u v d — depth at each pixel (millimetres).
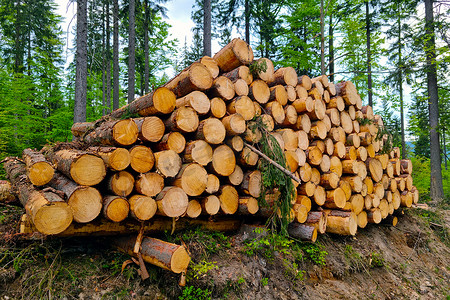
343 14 11797
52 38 16859
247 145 3824
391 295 4539
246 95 4031
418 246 6309
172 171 3148
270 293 3480
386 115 17578
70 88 11789
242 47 4098
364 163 5625
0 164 7102
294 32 13109
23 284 2605
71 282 2742
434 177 11211
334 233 5047
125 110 4449
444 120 11695
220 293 3135
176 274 3088
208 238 3705
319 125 4762
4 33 15336
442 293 5031
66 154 3086
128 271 3006
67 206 2482
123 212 2785
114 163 2748
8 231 3209
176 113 3285
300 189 4496
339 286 4145
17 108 9523
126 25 16109
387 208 6191
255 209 3928
